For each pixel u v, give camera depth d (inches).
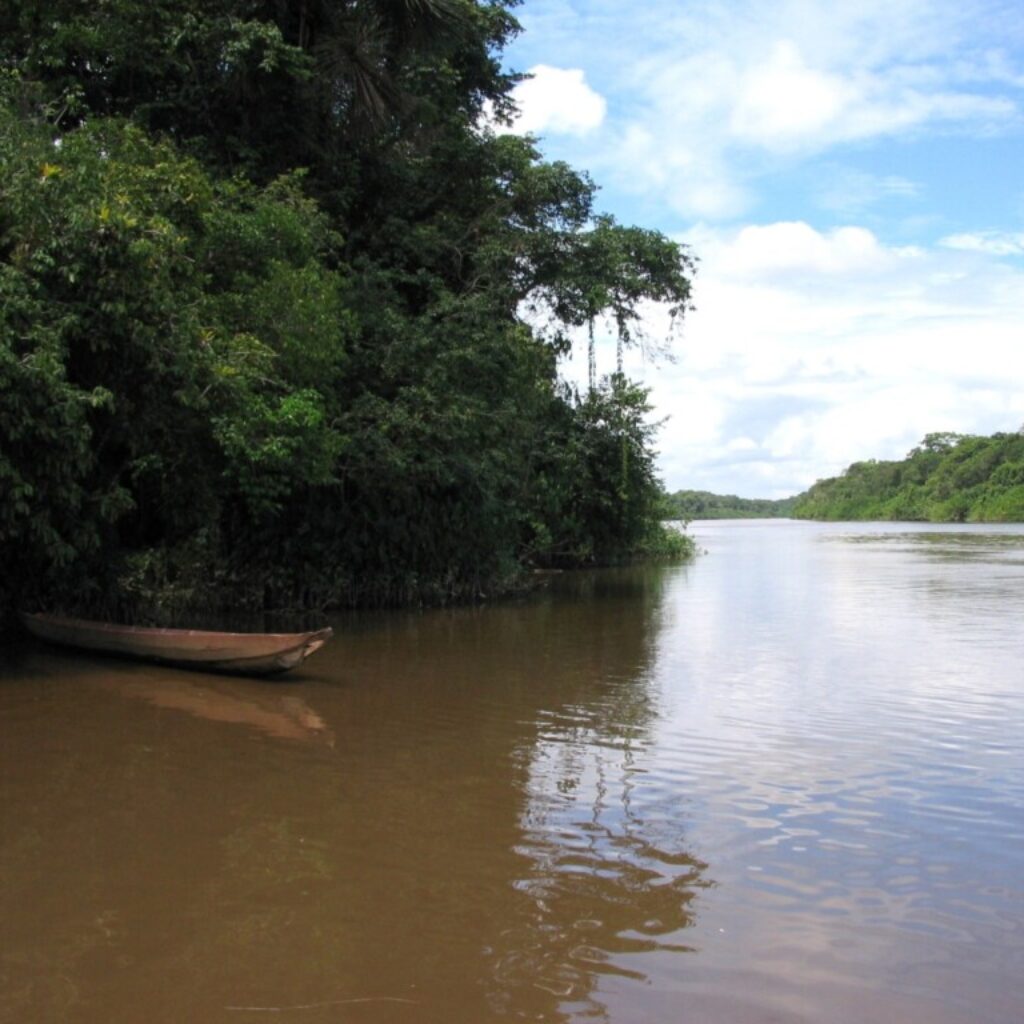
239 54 617.6
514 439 808.9
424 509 756.0
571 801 260.4
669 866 214.2
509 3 892.6
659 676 452.1
